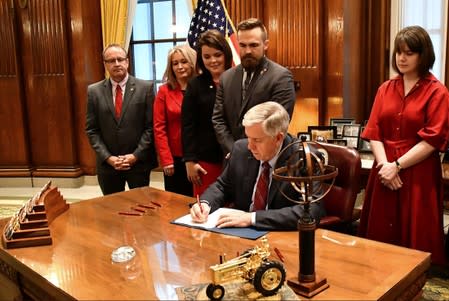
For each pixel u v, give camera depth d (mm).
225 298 1353
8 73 5531
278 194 2078
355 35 4234
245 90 2711
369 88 4441
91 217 2229
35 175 5637
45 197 2180
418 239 2623
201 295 1384
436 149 2570
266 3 4371
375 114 2758
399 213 2674
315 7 4086
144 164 3402
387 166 2594
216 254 1720
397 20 4168
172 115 3262
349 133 3678
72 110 5539
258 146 2035
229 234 1913
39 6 5367
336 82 4176
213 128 2986
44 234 1901
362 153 3598
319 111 4242
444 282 2822
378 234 2732
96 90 3434
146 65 5684
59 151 5570
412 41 2533
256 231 1934
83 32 5336
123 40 5395
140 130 3418
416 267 1563
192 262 1655
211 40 2904
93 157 5566
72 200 5008
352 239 1821
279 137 2020
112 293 1441
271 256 1676
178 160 3326
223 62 2941
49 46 5426
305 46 4180
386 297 1396
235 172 2264
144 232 1989
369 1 4262
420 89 2590
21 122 5590
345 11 4055
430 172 2609
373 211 2740
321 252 1694
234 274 1358
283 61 4309
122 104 3395
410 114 2592
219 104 2824
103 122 3398
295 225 1923
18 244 1867
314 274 1417
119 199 2523
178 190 3377
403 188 2627
